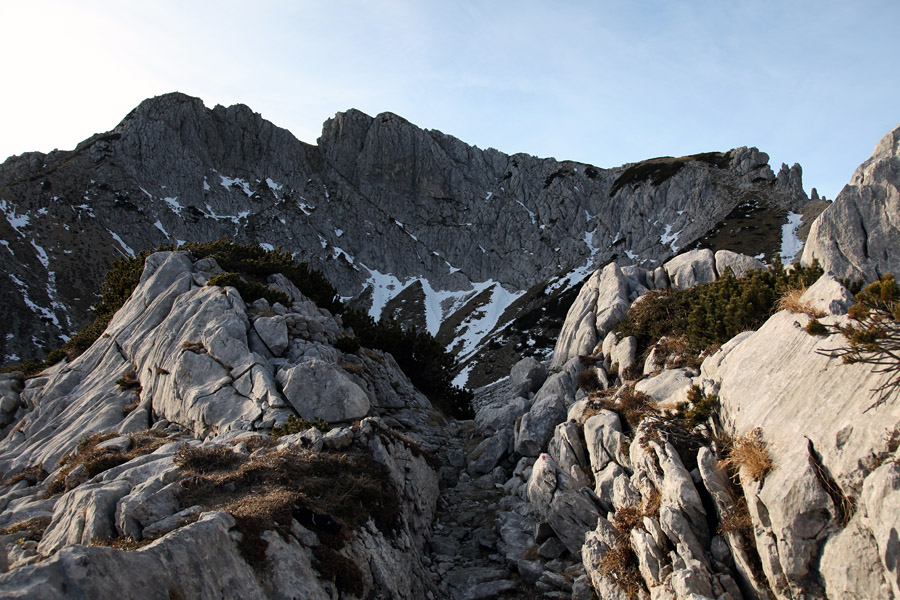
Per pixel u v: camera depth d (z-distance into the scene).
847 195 21.58
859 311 10.44
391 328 38.81
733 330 18.52
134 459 15.65
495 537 17.19
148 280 30.59
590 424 17.58
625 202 180.50
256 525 10.79
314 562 11.20
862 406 10.08
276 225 183.62
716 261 28.48
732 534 11.61
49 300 122.56
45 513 14.41
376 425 17.27
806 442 10.69
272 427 18.39
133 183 171.25
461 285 184.12
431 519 18.17
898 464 9.01
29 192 153.88
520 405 26.34
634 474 14.62
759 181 154.62
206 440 17.45
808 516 10.11
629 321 25.11
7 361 101.31
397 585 12.88
